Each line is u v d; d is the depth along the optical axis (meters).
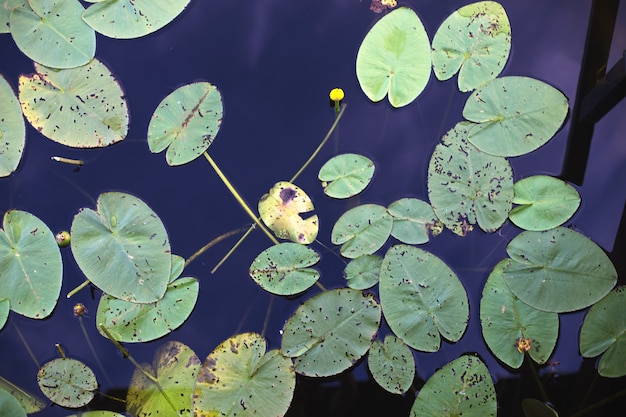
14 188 2.13
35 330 2.05
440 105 2.13
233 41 2.21
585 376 1.98
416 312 1.98
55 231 2.09
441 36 2.14
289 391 1.96
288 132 2.15
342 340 1.98
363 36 2.20
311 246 2.05
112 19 2.17
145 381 2.00
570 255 2.00
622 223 2.04
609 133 2.11
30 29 2.16
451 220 2.03
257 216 2.09
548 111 2.08
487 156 2.06
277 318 2.03
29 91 2.13
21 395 2.01
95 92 2.14
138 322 2.01
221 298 2.05
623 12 2.18
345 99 2.16
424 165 2.10
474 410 1.95
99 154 2.15
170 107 2.12
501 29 2.14
